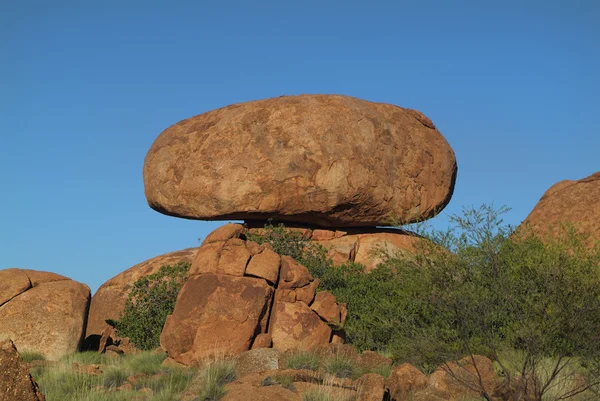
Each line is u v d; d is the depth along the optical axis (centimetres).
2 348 776
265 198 2308
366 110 2459
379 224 2469
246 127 2383
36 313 1702
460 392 1052
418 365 1253
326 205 2323
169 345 1438
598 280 1030
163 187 2444
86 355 1656
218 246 1515
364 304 1736
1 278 1748
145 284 1961
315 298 1511
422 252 1212
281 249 2152
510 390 1023
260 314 1431
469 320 1127
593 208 2017
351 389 1035
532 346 1011
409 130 2533
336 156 2323
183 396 1091
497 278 1139
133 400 1105
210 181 2344
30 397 773
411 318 1302
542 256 1127
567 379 1047
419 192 2497
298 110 2386
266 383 1075
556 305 1014
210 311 1419
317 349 1302
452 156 2666
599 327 995
